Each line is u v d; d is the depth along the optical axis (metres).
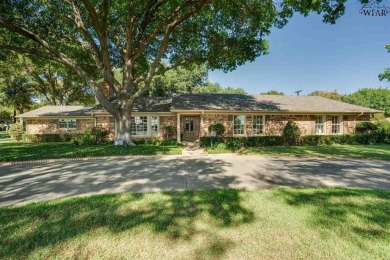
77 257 2.50
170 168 7.46
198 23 12.77
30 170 7.21
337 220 3.31
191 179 5.96
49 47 11.36
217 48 13.34
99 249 2.63
